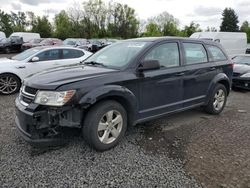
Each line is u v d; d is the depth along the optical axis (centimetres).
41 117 344
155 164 349
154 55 442
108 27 6581
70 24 6219
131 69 410
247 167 344
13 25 7181
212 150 394
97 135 370
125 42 495
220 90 579
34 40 2811
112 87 374
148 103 433
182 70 478
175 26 7481
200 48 536
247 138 444
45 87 345
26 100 366
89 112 364
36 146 357
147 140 430
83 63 480
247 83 872
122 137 412
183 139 436
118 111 392
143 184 304
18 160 351
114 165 345
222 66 573
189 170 335
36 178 310
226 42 1892
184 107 498
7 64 777
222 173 329
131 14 6638
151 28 7150
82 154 373
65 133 363
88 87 358
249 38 7038
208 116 569
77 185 299
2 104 651
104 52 497
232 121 538
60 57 866
